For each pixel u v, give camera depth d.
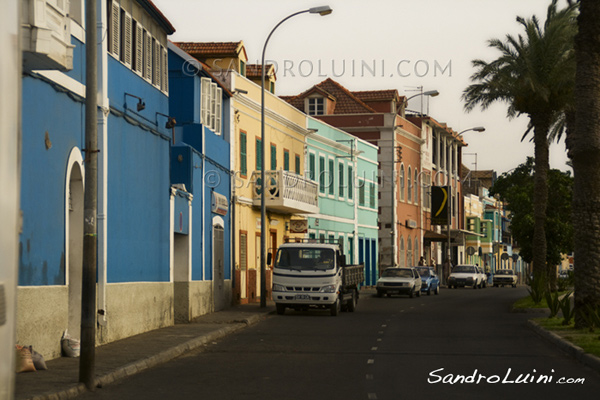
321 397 13.73
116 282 23.31
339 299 38.09
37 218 17.39
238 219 43.94
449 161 101.62
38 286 17.27
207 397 13.73
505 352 21.55
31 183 17.02
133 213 25.20
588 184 26.72
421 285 62.12
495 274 99.31
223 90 41.78
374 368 18.00
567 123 47.44
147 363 18.27
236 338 25.78
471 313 39.66
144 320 26.12
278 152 52.06
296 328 29.88
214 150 38.84
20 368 15.69
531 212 66.25
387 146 78.25
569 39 44.66
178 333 25.59
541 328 27.38
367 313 39.56
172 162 33.19
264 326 30.86
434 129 95.31
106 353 19.62
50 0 15.36
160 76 29.17
